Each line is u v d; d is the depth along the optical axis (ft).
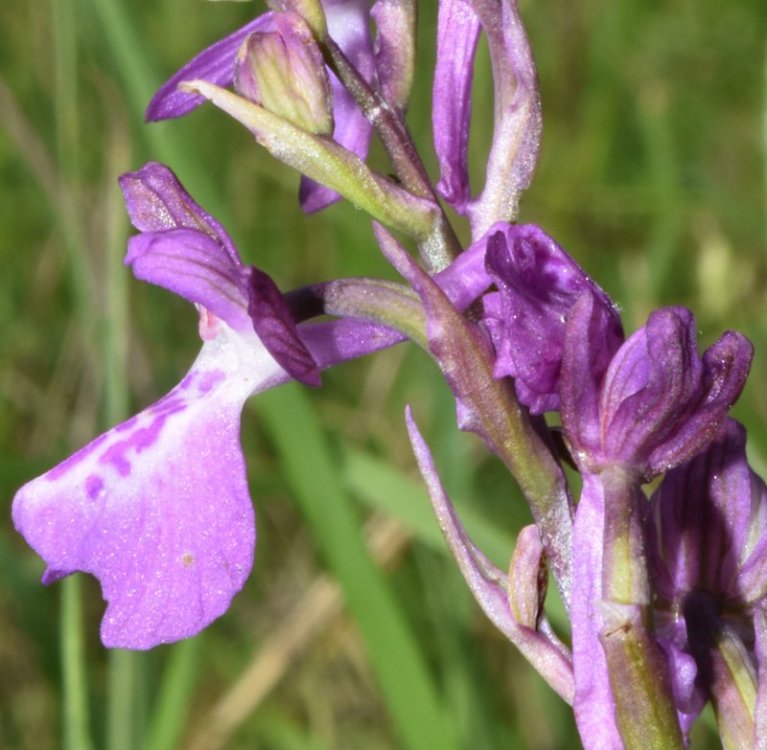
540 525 0.19
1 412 0.43
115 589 0.20
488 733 0.33
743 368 0.18
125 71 0.32
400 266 0.18
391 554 0.35
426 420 0.40
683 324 0.18
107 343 0.33
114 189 0.34
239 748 0.36
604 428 0.18
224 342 0.21
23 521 0.20
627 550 0.17
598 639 0.18
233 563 0.20
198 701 0.39
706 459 0.20
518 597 0.19
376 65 0.20
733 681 0.19
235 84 0.19
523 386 0.18
